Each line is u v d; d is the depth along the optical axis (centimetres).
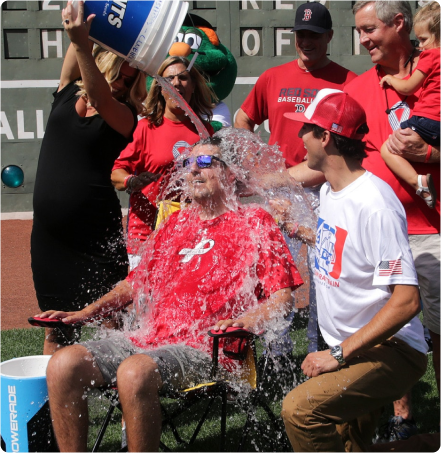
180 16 277
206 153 287
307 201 335
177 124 399
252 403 266
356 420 273
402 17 316
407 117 321
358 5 327
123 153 397
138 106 315
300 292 427
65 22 260
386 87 328
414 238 317
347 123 242
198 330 274
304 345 436
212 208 289
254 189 316
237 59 1040
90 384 251
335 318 254
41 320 277
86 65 267
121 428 330
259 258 276
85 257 309
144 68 281
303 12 429
